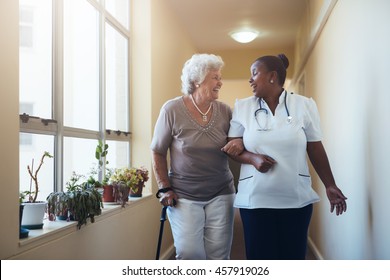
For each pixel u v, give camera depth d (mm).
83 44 2816
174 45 4953
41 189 2230
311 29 4254
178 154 2090
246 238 1848
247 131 1824
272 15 5207
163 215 2133
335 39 2873
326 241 3521
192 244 2047
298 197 1778
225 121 2092
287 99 1820
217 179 2090
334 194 1877
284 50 7172
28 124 2059
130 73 3771
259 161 1748
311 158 1923
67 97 2541
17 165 1642
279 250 1824
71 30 2609
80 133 2682
